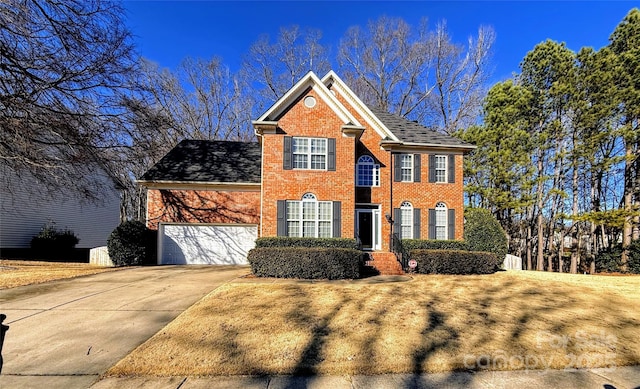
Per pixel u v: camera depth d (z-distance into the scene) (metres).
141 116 15.73
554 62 21.69
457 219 18.31
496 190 22.72
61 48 12.85
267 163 15.20
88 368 4.60
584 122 19.38
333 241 14.68
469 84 30.95
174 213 17.44
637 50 17.59
